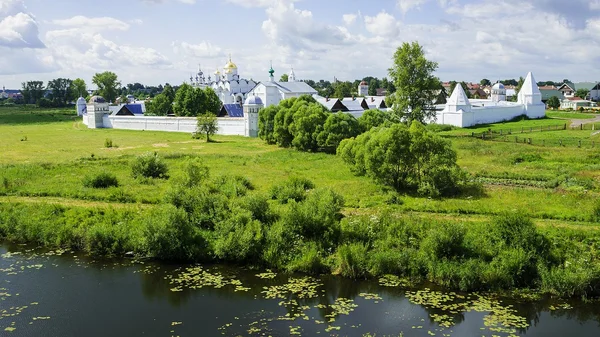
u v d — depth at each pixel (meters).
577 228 29.22
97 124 129.50
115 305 23.59
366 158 42.34
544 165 52.00
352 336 20.55
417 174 40.81
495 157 57.81
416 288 25.08
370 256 26.94
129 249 30.11
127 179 46.16
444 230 27.06
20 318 22.25
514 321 21.78
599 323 21.83
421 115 88.25
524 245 26.22
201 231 30.47
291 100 81.88
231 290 25.16
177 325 21.64
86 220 32.94
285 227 29.44
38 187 41.94
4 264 28.56
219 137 98.06
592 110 150.62
